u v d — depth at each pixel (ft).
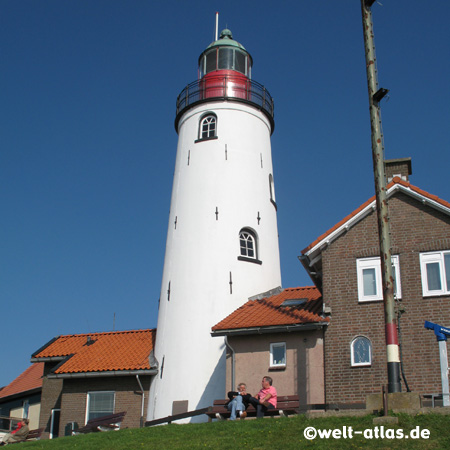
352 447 53.31
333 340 80.02
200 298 101.96
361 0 70.79
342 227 83.30
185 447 58.90
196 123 116.88
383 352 77.46
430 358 75.00
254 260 106.83
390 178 92.79
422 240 80.02
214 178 110.42
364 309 79.92
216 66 122.72
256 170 114.01
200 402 95.40
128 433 69.56
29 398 113.09
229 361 86.02
